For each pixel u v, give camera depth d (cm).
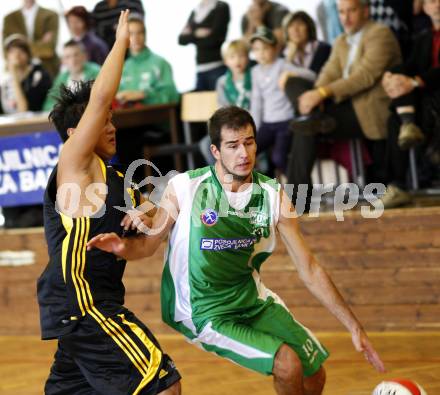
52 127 1694
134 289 1520
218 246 862
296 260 880
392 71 1568
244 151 835
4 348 1490
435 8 1598
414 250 1389
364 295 1420
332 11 1872
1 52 2211
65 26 2238
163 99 1939
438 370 1169
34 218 1752
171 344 1428
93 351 807
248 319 888
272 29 1920
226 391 1137
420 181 1677
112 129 841
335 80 1683
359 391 1091
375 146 1659
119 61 788
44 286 827
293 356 825
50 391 855
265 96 1734
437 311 1378
